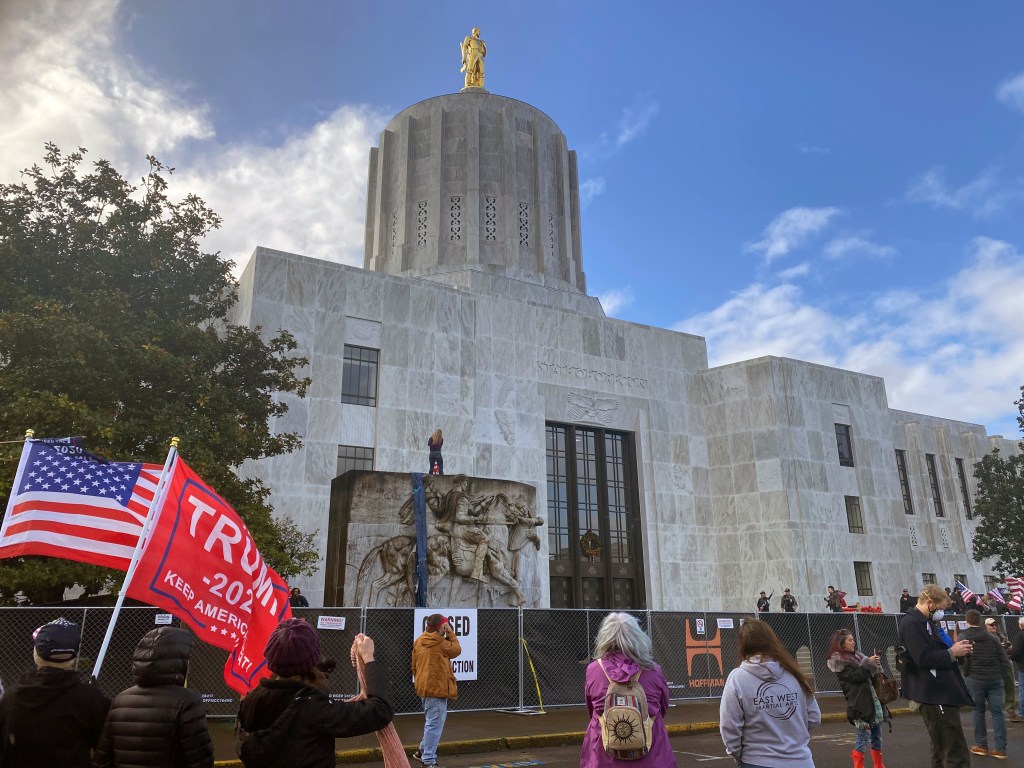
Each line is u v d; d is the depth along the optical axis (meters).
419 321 29.08
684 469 34.53
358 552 17.05
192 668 12.57
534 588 18.44
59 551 7.07
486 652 14.67
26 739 4.39
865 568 34.81
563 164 39.12
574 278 38.06
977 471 35.88
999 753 10.58
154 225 17.16
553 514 31.02
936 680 8.22
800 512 33.22
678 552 33.09
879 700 9.57
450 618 14.41
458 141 36.78
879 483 36.66
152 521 6.86
